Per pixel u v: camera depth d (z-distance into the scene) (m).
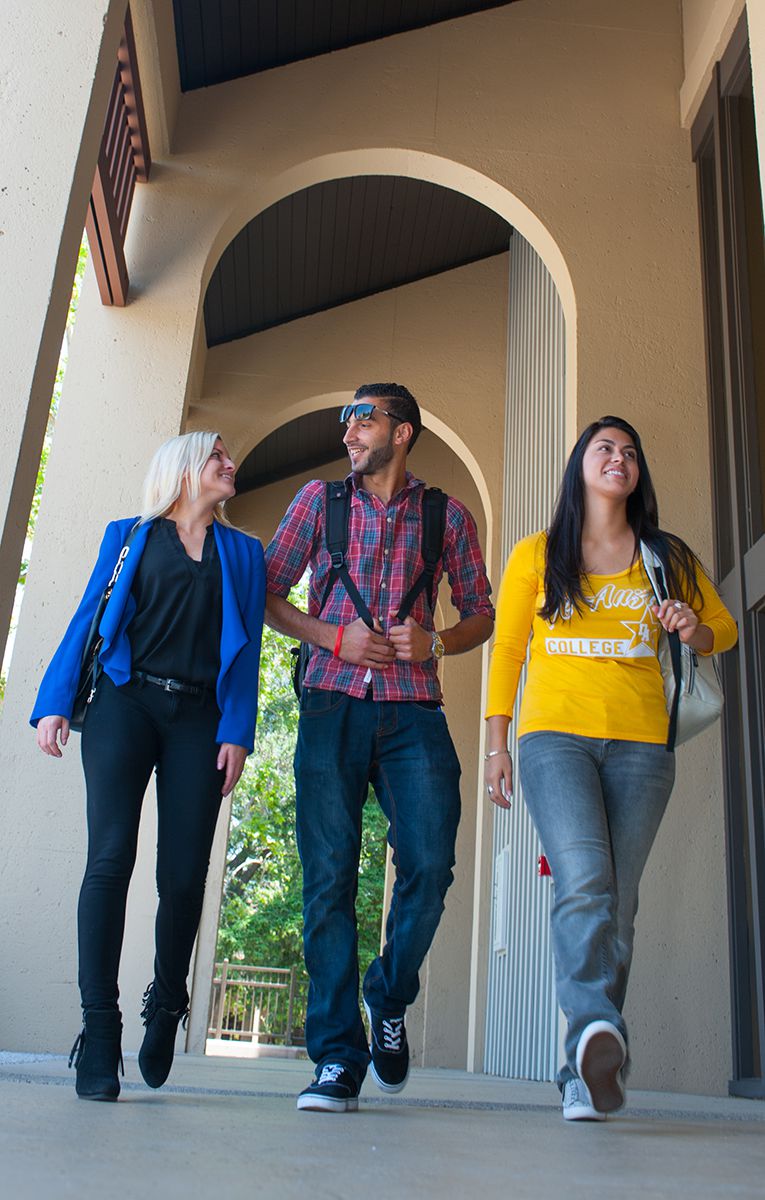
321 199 6.95
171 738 2.32
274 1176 1.14
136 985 6.67
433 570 2.60
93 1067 2.04
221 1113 1.94
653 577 2.48
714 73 5.57
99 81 3.76
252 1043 12.77
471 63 6.13
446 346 8.27
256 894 19.00
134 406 5.34
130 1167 1.12
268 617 2.54
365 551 2.56
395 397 2.65
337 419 9.13
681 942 4.48
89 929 2.12
